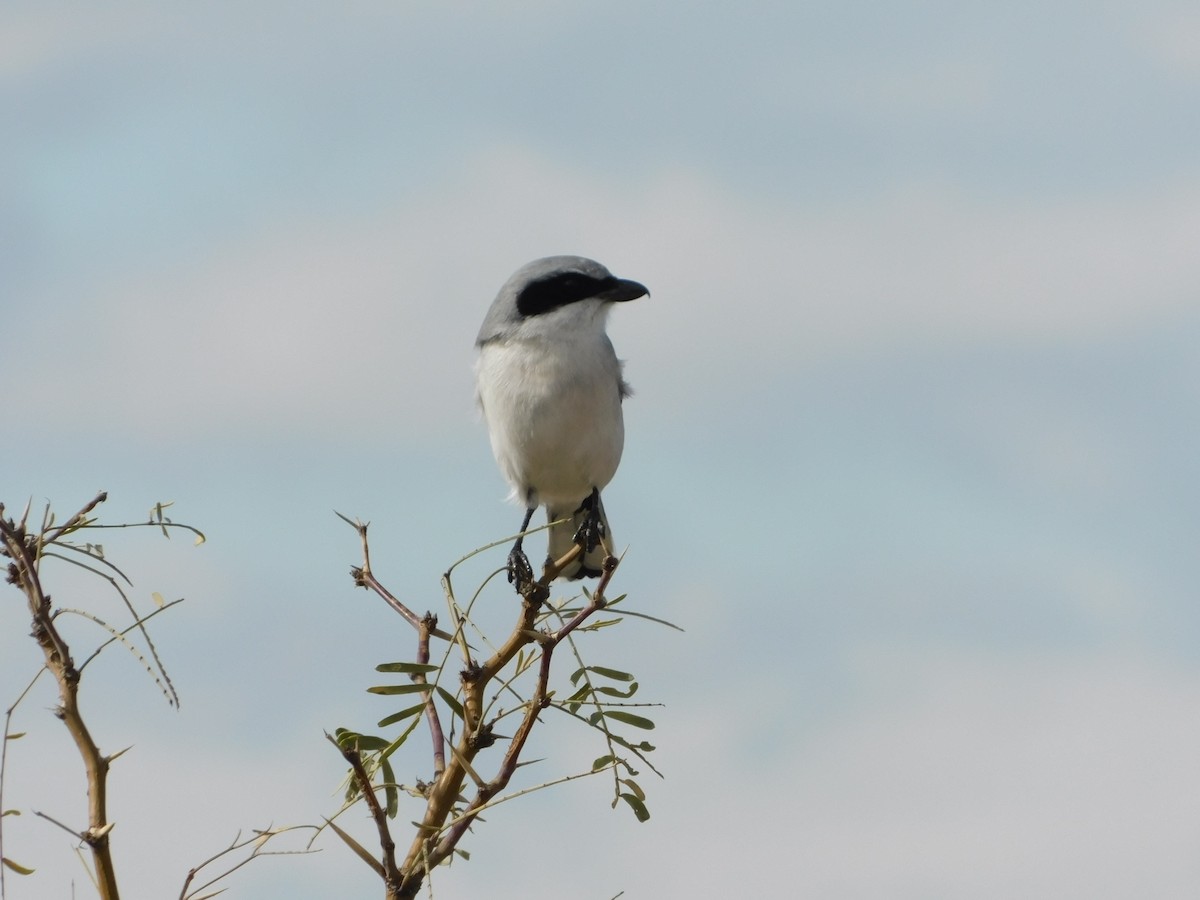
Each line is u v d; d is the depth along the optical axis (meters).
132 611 6.57
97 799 6.13
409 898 6.46
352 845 6.48
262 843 6.32
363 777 6.50
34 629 6.35
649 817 7.73
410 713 7.57
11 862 5.97
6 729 6.12
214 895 6.19
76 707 6.27
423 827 6.73
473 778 6.84
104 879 5.96
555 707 7.57
